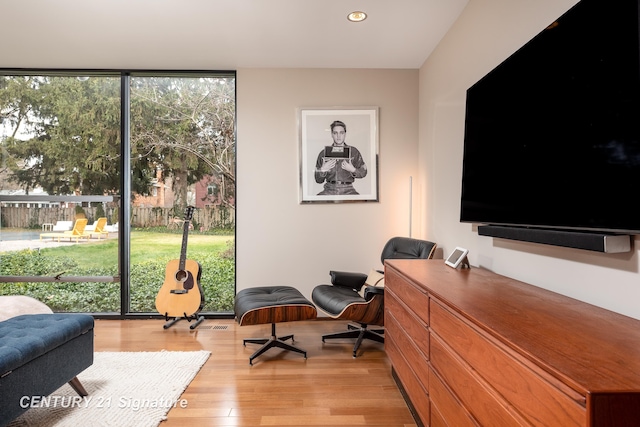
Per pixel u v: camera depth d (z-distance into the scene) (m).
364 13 2.78
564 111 1.55
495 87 2.12
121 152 3.84
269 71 3.82
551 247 1.75
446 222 3.09
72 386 2.19
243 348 3.03
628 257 1.33
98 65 3.72
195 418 2.02
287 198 3.83
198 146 3.95
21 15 2.77
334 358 2.83
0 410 1.59
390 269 2.47
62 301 3.88
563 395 0.83
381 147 3.87
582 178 1.45
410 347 2.01
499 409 1.11
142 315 3.82
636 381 0.79
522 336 1.08
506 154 2.00
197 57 3.55
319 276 3.84
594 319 1.26
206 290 3.94
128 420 1.97
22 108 3.87
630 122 1.22
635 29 1.20
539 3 1.82
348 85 3.86
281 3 2.63
